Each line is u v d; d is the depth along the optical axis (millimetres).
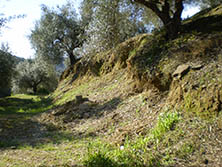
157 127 4625
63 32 20625
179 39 7582
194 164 3223
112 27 10625
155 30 10547
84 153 4402
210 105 4324
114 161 3604
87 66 14672
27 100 19312
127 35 12508
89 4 10992
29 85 32844
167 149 3768
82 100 9578
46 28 20484
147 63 7594
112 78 11086
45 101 15742
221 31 6703
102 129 6141
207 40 6445
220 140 3555
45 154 4688
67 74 18359
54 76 33406
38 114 10953
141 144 4152
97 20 11227
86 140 5613
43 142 5918
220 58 5383
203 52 6051
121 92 8438
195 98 4770
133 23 11438
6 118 10023
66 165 3801
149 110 5891
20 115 11227
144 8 10617
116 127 5918
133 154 3814
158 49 7871
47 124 8148
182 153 3551
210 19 8312
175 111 4891
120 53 11531
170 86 6098
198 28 7875
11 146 5750
